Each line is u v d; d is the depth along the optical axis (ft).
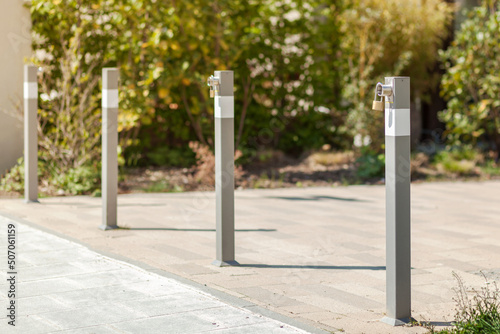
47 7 35.73
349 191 34.94
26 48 36.17
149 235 24.58
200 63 39.91
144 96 36.70
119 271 19.62
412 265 20.93
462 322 14.97
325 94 44.50
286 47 43.73
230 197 20.54
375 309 16.61
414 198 33.09
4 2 35.35
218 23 38.65
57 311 16.12
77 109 35.47
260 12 42.68
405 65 44.52
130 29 37.78
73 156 34.45
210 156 37.42
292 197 33.12
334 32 44.75
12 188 33.40
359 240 24.23
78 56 35.58
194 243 23.47
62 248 22.27
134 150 40.42
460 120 43.19
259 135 43.78
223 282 18.83
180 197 32.86
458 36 43.14
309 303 17.07
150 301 16.93
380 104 15.31
